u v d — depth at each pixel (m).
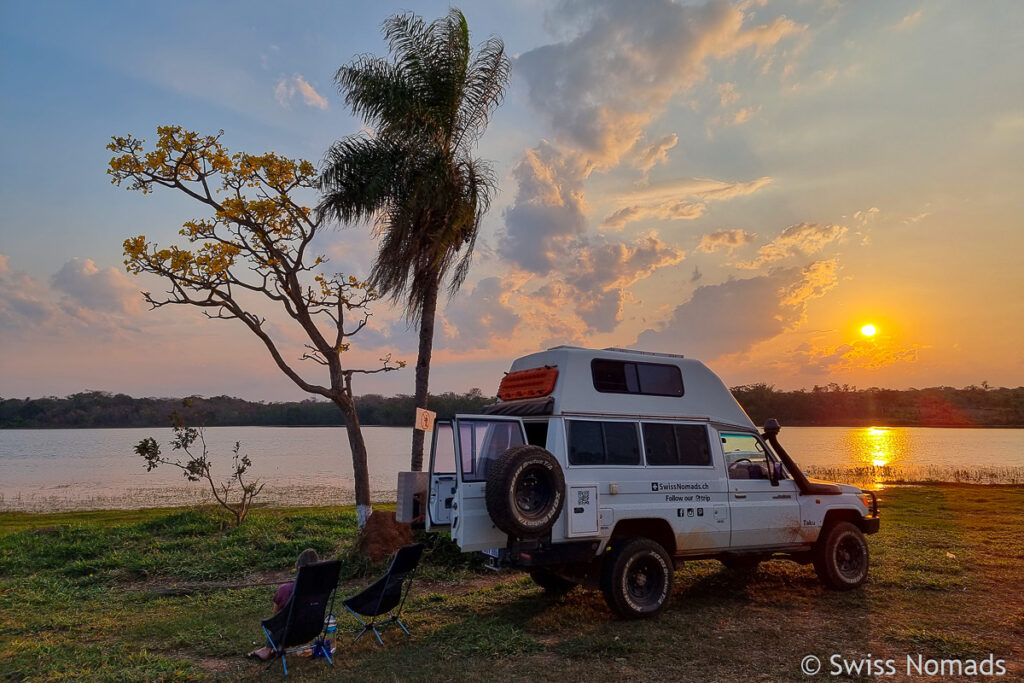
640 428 8.26
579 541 7.59
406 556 7.29
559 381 7.96
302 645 6.72
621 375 8.38
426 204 11.49
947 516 17.39
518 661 6.51
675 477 8.29
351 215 12.02
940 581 9.46
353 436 12.34
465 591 9.72
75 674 6.30
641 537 8.01
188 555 11.97
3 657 6.85
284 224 11.79
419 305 12.14
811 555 9.31
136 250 11.05
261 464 55.47
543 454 7.12
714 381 9.16
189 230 11.57
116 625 8.12
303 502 26.86
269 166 11.76
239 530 13.52
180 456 71.94
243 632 7.72
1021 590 9.04
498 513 6.78
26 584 10.44
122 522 18.27
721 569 10.48
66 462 66.31
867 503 9.93
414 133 11.73
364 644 7.12
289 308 11.99
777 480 9.08
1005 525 15.46
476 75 12.50
